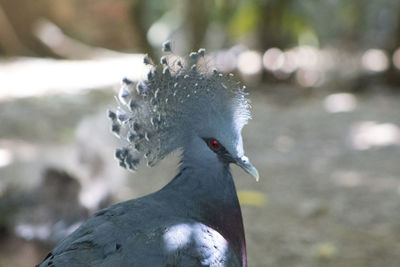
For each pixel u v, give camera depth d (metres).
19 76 21.23
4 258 7.40
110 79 21.09
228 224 5.27
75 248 4.44
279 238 8.99
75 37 28.72
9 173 10.59
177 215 4.96
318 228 9.41
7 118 15.16
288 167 12.48
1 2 26.55
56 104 16.86
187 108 5.24
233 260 4.80
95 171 8.39
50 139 13.68
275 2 21.11
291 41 22.95
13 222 7.52
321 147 14.06
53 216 7.57
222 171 5.29
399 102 19.03
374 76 21.58
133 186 11.18
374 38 24.72
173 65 5.36
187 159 5.25
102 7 29.36
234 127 5.28
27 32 27.11
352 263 8.26
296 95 20.03
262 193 10.97
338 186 11.30
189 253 4.52
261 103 18.81
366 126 15.88
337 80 21.81
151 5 25.33
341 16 24.61
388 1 23.92
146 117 5.18
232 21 21.62
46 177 8.02
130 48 30.72
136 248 4.43
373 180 11.64
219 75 5.34
